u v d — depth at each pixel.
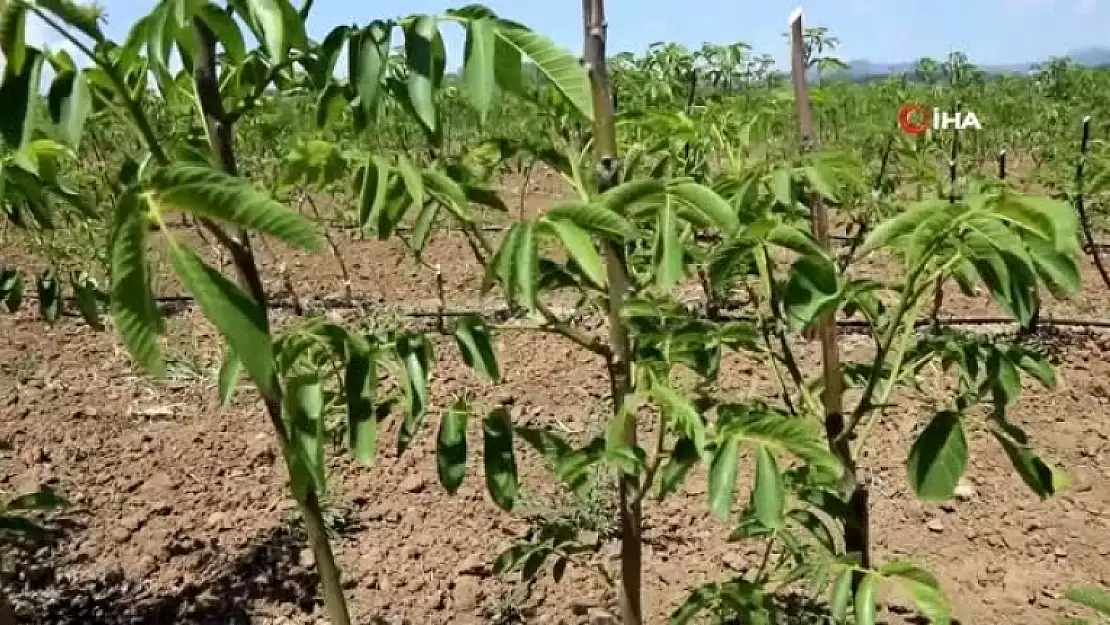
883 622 2.95
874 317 2.06
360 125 1.64
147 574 3.33
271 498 3.78
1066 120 10.16
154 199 1.17
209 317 1.15
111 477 3.98
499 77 1.55
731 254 1.69
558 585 3.17
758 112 3.85
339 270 7.04
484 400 4.62
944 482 1.72
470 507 3.69
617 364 1.87
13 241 6.97
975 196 1.59
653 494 3.69
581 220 1.53
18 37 1.32
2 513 2.51
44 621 3.07
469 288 6.59
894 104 10.30
